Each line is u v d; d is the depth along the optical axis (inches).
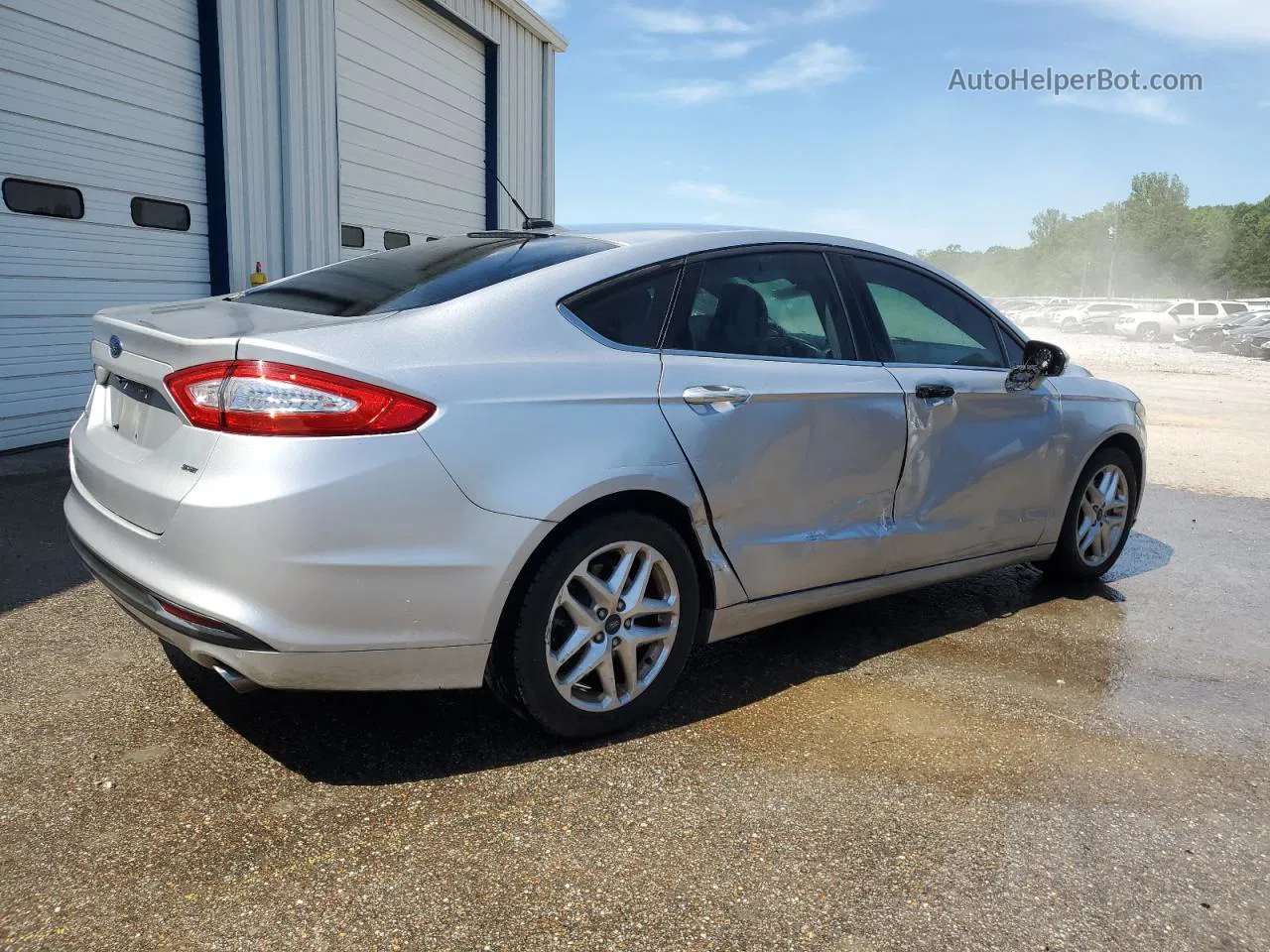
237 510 84.0
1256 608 169.0
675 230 122.9
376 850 85.0
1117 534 177.2
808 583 123.1
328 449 85.8
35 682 114.9
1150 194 3740.2
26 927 73.2
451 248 124.0
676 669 111.1
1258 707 125.0
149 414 97.3
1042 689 127.4
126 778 94.9
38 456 238.1
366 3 363.3
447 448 90.4
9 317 236.8
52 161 243.3
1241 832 94.4
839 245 135.3
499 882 81.2
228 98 296.8
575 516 100.4
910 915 79.1
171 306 117.3
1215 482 297.9
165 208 281.4
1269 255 3277.6
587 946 73.9
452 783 96.8
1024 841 90.7
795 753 106.2
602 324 107.6
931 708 119.7
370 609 88.3
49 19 238.2
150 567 89.9
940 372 138.6
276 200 323.0
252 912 76.0
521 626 97.3
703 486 108.7
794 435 117.4
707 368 112.3
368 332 92.2
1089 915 80.2
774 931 76.5
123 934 73.0
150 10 269.0
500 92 471.8
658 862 84.9
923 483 135.0
